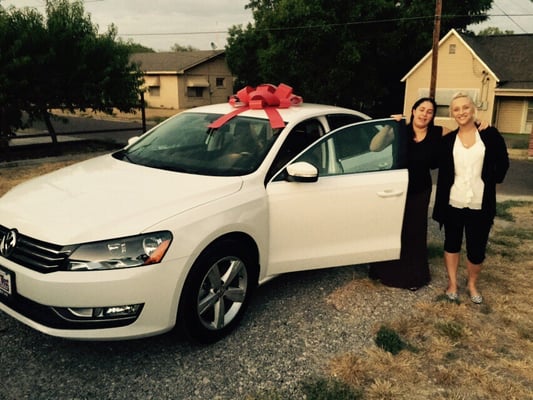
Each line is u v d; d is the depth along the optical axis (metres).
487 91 23.17
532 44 25.45
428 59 24.08
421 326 3.64
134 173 3.62
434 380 3.00
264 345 3.31
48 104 13.12
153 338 3.36
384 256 4.12
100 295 2.72
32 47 12.01
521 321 3.81
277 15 24.95
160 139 4.30
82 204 3.07
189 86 35.22
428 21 25.22
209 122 4.28
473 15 27.05
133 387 2.83
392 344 3.33
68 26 12.52
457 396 2.84
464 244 5.61
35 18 12.34
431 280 4.54
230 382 2.90
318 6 23.69
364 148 4.12
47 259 2.76
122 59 13.88
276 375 2.98
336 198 3.79
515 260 5.14
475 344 3.43
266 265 3.65
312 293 4.14
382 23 25.52
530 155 15.23
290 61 25.05
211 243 3.15
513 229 6.37
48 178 3.69
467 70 23.39
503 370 3.14
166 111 35.22
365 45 25.06
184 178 3.50
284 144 3.83
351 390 2.84
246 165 3.68
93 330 2.77
